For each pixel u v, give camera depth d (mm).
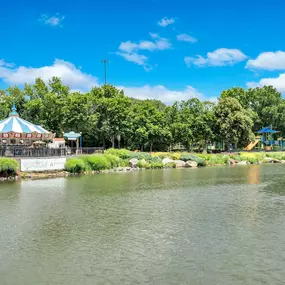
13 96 74375
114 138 71562
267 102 98500
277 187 28344
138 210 19078
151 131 65625
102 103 65312
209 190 26703
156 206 20203
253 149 89375
